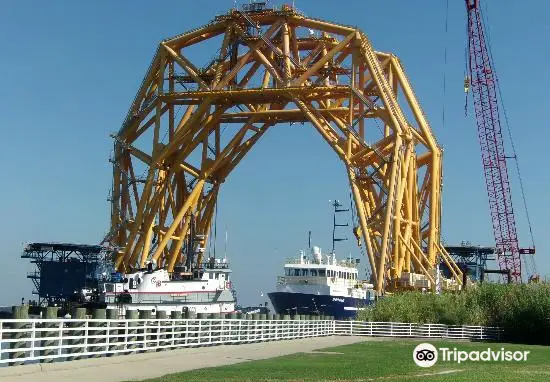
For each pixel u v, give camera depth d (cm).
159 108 7688
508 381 2411
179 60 7694
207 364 3192
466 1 11356
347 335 6706
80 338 2962
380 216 7581
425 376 2633
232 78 7481
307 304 8681
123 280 6288
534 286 6938
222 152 7906
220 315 5366
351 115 7219
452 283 8975
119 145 7956
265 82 7875
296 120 8050
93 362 2911
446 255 9269
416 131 8525
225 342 4528
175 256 7806
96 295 6316
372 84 7869
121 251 7706
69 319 2931
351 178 7269
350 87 7181
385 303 7162
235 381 2402
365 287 9250
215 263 7025
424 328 6656
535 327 6469
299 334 5838
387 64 8200
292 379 2506
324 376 2639
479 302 7019
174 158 7931
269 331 5222
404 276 7681
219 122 8175
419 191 9188
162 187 7862
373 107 7225
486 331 6594
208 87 7462
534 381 2434
